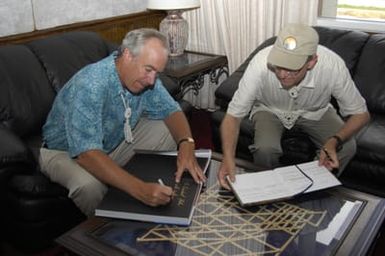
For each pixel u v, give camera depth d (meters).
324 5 3.00
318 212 1.33
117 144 1.84
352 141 1.90
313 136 2.08
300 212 1.33
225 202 1.38
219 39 3.27
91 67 1.61
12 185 1.65
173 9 2.76
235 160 1.65
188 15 3.32
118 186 1.38
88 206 1.63
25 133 1.98
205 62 2.93
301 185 1.42
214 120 2.28
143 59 1.46
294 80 1.68
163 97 1.86
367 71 2.36
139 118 1.90
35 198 1.66
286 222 1.28
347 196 1.41
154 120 1.95
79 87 1.55
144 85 1.57
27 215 1.67
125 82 1.58
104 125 1.68
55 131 1.73
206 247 1.17
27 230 1.71
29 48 2.15
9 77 1.95
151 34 1.49
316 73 1.81
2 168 1.58
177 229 1.25
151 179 1.46
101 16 2.81
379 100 2.30
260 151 1.95
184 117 1.87
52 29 2.48
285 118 2.05
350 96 1.83
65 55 2.19
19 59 2.03
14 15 2.29
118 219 1.29
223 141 1.71
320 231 1.24
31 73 2.04
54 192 1.67
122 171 1.41
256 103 2.13
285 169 1.52
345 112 1.89
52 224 1.74
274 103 2.03
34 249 1.77
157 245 1.18
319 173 1.50
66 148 1.74
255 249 1.16
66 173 1.64
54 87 2.11
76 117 1.51
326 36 2.52
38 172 1.74
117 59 1.58
